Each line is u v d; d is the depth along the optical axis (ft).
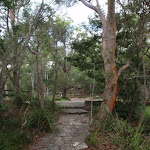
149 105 26.20
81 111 23.48
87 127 16.49
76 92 75.51
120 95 23.36
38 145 11.93
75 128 16.16
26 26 19.89
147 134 14.97
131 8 17.19
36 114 15.29
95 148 11.53
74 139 13.14
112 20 18.67
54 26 23.13
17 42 16.89
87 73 27.32
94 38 25.61
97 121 16.30
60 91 56.08
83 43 26.55
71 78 64.08
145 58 20.66
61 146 11.74
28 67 38.75
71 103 29.04
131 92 22.44
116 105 22.34
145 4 15.84
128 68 21.94
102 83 25.91
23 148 11.25
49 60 40.88
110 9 18.49
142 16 16.53
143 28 16.83
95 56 26.22
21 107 19.81
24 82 37.11
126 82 21.44
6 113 17.03
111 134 13.61
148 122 18.67
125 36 21.71
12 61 15.64
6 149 10.40
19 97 20.94
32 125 14.76
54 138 13.34
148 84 19.01
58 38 23.68
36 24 20.07
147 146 11.40
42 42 23.27
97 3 20.84
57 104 26.94
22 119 14.75
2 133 12.33
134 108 22.07
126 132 13.32
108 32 18.94
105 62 19.13
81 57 27.81
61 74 52.39
